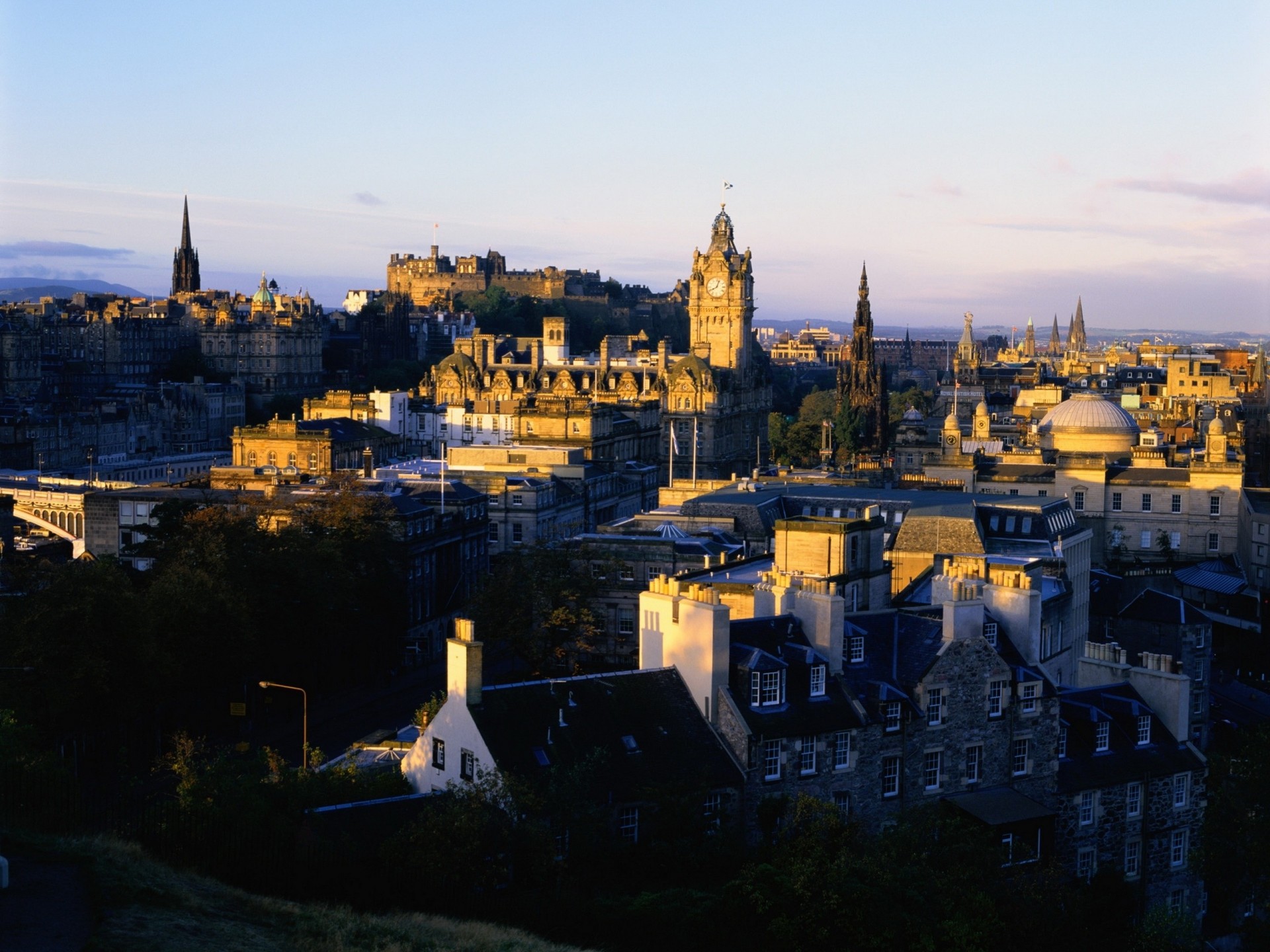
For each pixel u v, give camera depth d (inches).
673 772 4389.8
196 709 7091.5
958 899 4119.1
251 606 7194.9
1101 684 5290.4
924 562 7593.5
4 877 3270.2
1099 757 5022.1
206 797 4114.2
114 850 3732.8
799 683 4638.3
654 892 4013.3
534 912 3902.6
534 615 7746.1
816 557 6392.7
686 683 4618.6
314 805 4355.3
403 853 3956.7
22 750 4547.2
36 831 3811.5
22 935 3115.2
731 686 4569.4
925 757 4749.0
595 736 4404.5
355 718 7465.6
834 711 4628.4
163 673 6432.1
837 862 4025.6
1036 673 4923.7
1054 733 4918.8
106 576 6437.0
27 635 6131.9
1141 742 5118.1
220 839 3954.2
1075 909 4394.7
